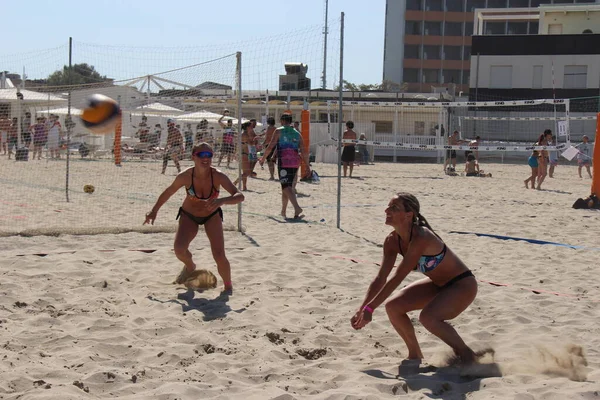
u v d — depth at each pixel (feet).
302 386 13.10
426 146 62.34
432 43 230.89
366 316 14.25
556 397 12.42
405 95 127.24
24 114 72.49
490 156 122.42
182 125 70.08
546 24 150.10
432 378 13.74
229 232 30.94
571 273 24.49
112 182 53.06
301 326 17.40
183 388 12.67
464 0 228.43
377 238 30.78
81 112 19.57
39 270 21.91
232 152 52.29
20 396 12.10
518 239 31.68
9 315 17.07
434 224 36.40
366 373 14.14
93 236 28.58
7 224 31.53
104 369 13.60
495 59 135.54
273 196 47.19
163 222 33.63
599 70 130.62
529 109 128.26
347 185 58.18
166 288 20.58
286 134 36.14
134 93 65.36
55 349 14.85
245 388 12.89
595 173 44.93
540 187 60.29
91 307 17.98
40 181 52.19
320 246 28.17
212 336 16.06
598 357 15.31
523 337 16.93
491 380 13.33
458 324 17.98
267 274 22.85
